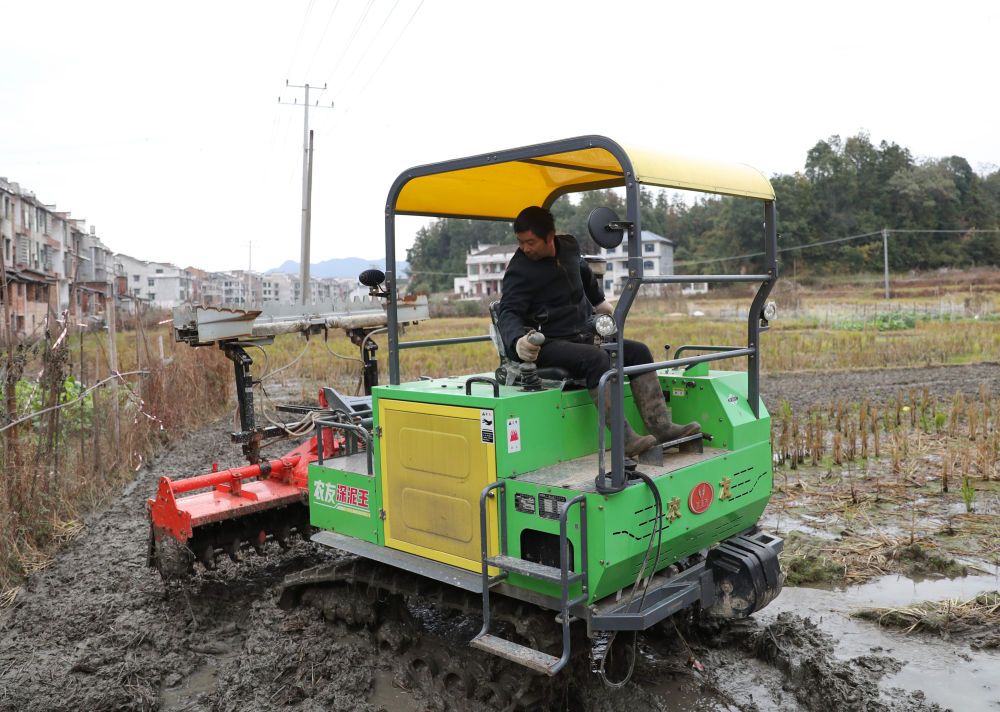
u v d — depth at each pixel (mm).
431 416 3918
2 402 6812
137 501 8016
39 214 45062
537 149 3547
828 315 32344
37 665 4527
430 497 3986
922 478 7770
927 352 17922
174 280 107688
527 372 3859
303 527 5965
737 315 37031
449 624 4926
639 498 3434
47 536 6750
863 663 4289
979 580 5395
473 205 5016
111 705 4117
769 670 4371
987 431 9336
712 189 3609
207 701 4230
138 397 9672
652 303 48438
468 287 81375
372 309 6836
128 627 5027
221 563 6125
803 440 9148
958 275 66938
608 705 3883
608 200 78062
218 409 13336
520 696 3805
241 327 5969
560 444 3889
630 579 3576
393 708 4078
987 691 4008
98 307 15180
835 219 74250
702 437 4078
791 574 5578
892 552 5840
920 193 75375
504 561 3482
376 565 4594
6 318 7086
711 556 4148
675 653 4551
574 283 4207
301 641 4699
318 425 4773
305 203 29812
